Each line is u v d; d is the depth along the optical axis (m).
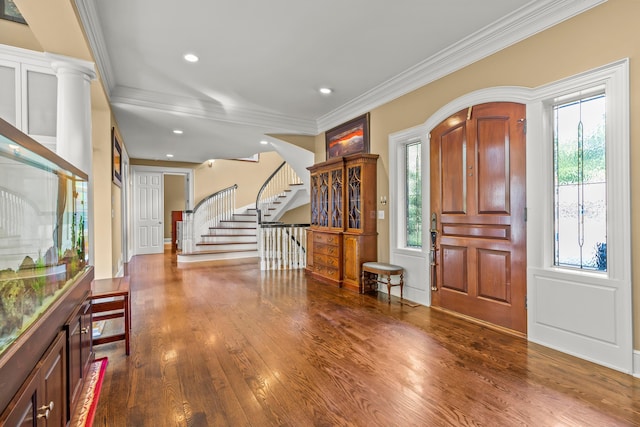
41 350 1.20
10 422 0.89
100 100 3.79
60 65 2.79
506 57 2.94
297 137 5.91
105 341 2.51
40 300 1.26
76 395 1.70
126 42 3.12
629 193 2.20
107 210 4.16
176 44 3.17
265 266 6.17
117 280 2.86
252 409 1.83
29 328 1.13
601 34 2.33
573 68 2.48
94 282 2.78
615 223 2.26
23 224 1.09
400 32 3.01
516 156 2.88
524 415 1.76
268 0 2.52
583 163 2.55
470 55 3.22
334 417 1.76
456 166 3.42
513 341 2.76
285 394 1.98
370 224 4.50
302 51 3.35
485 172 3.13
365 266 4.31
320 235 5.24
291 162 6.70
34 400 1.09
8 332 0.98
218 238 7.91
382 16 2.75
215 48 3.26
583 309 2.43
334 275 4.86
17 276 1.04
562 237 2.68
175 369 2.28
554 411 1.80
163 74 3.86
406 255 4.08
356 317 3.40
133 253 8.32
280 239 6.39
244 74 3.89
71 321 1.57
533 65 2.74
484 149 3.14
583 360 2.41
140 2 2.52
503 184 2.99
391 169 4.28
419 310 3.63
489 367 2.31
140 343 2.71
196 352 2.55
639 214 2.17
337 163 4.88
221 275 5.61
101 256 4.13
